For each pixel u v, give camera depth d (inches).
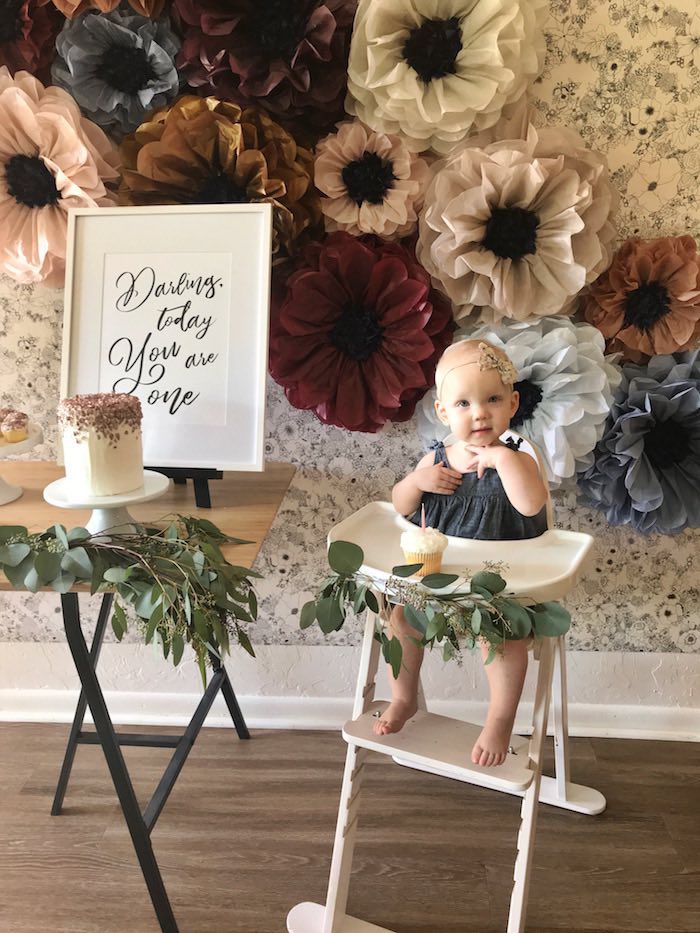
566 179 51.0
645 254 53.4
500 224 52.4
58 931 48.8
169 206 47.3
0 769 63.9
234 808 59.5
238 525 46.1
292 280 53.5
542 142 51.5
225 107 49.8
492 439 44.5
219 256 46.8
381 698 69.5
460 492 46.1
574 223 50.6
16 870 53.5
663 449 57.2
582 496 61.1
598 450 56.7
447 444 53.7
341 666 68.8
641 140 56.1
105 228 48.0
